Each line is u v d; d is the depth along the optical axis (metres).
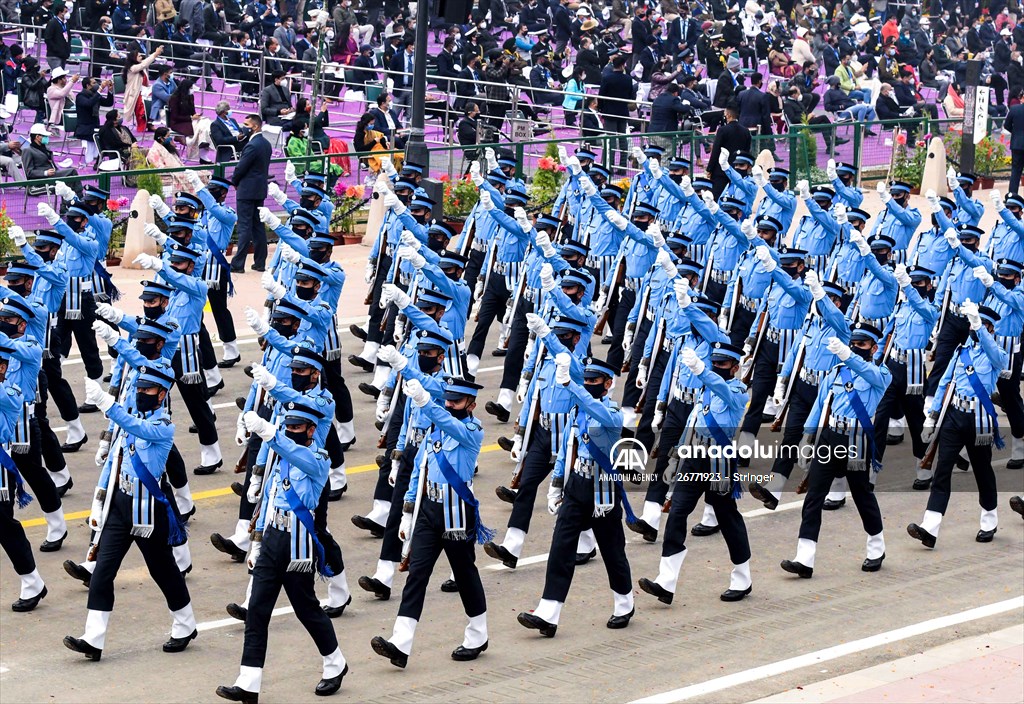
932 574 27.05
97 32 63.00
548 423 26.11
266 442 21.50
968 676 22.25
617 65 59.78
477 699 21.50
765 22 80.50
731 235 37.06
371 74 65.19
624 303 35.75
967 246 37.56
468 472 22.56
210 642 23.59
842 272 38.03
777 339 32.06
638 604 25.48
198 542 27.73
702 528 28.88
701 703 21.33
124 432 22.72
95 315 34.25
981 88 58.34
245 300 44.81
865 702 21.19
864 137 61.19
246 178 46.69
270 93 56.62
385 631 24.12
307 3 69.00
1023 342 33.16
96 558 22.70
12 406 24.28
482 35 66.75
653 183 43.75
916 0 90.19
